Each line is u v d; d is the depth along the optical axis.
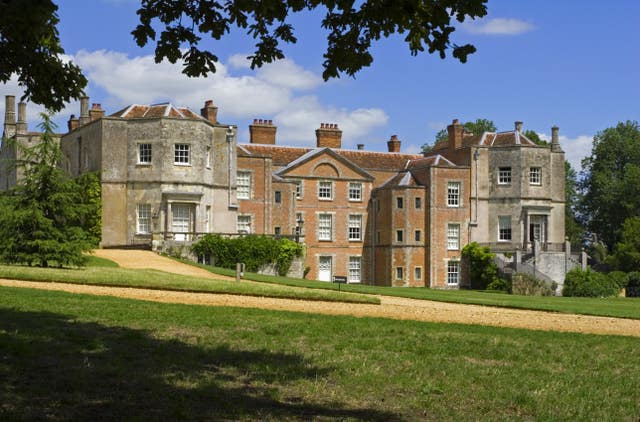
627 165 76.50
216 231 49.41
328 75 10.67
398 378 11.78
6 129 63.84
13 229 30.08
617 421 9.94
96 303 18.53
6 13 9.07
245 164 54.50
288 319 17.77
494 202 58.88
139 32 10.42
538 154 58.53
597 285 52.06
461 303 28.52
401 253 58.12
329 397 10.48
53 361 11.38
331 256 59.44
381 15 9.60
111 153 46.69
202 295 23.83
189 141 47.25
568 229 84.88
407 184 58.56
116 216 46.47
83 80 11.95
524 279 52.09
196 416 9.01
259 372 11.62
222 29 10.52
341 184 60.09
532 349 15.25
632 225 58.44
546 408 10.42
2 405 8.91
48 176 30.61
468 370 12.71
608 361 14.30
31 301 18.02
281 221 56.72
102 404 9.28
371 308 22.86
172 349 12.95
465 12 9.39
